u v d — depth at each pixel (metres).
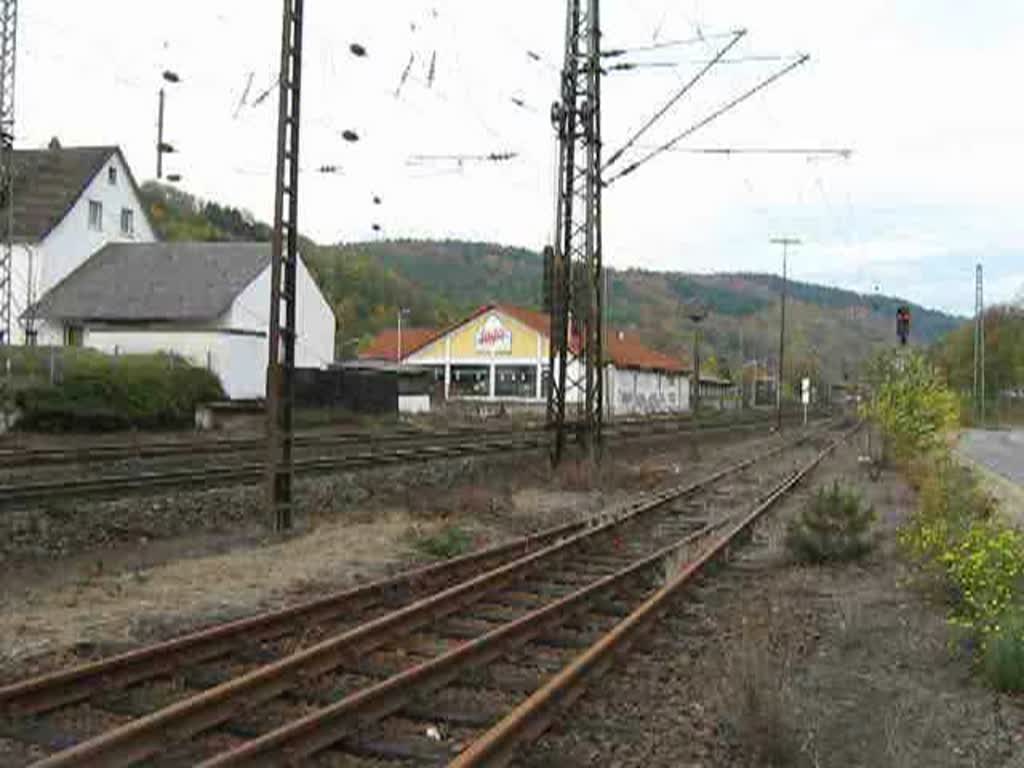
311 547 14.97
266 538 15.60
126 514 15.62
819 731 7.15
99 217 58.56
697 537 16.33
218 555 14.13
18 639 9.07
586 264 27.31
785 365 117.38
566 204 26.95
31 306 47.34
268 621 9.27
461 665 8.30
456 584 12.54
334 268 118.88
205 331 46.12
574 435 33.94
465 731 7.04
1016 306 110.06
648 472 27.80
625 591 12.33
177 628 9.70
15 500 14.80
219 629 8.67
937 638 9.96
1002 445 51.44
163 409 35.41
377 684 7.52
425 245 157.50
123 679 7.61
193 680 7.83
